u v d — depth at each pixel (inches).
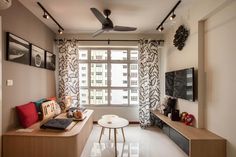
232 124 91.7
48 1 115.6
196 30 120.6
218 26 103.2
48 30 169.3
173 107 157.6
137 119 197.9
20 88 117.0
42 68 152.7
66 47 185.2
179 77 142.7
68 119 121.3
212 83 109.2
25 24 123.9
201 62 118.4
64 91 183.9
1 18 96.9
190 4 122.2
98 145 130.9
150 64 187.0
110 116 149.9
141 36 193.2
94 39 192.9
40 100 143.3
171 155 115.5
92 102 203.0
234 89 90.2
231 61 92.3
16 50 110.7
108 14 131.3
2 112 98.6
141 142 138.6
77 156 103.0
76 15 140.5
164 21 151.1
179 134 116.6
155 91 187.9
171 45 170.4
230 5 93.0
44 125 106.4
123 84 205.3
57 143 97.7
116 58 203.2
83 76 203.9
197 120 119.8
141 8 127.3
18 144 98.2
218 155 97.7
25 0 114.4
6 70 102.0
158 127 179.9
